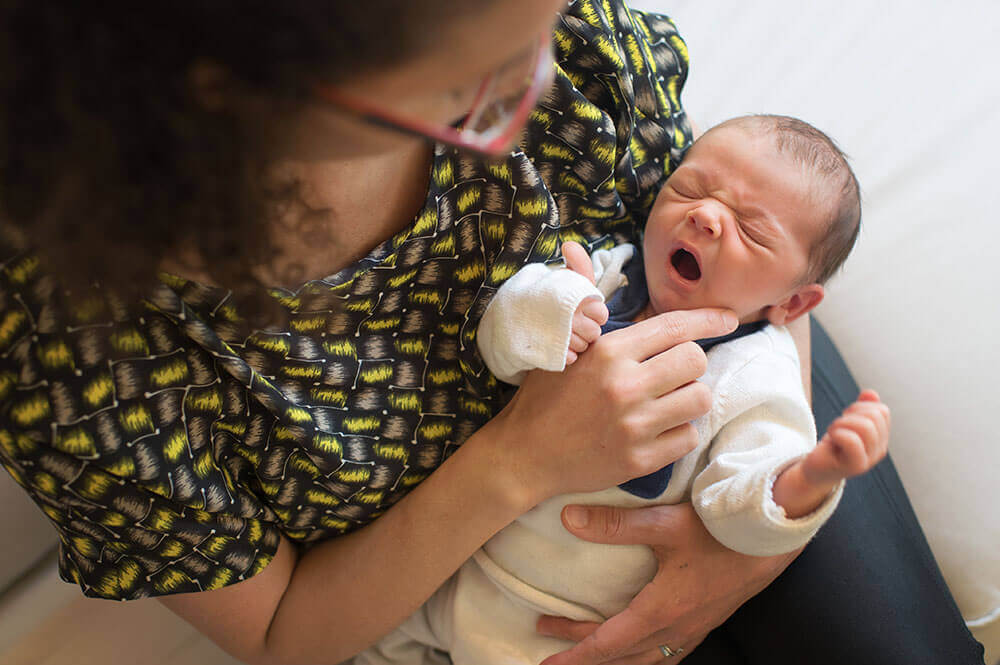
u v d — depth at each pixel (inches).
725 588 31.6
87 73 15.5
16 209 17.7
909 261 45.3
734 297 32.3
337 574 31.1
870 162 48.1
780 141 32.4
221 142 17.1
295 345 27.3
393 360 30.2
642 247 36.9
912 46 50.2
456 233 29.5
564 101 30.4
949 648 33.0
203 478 26.6
